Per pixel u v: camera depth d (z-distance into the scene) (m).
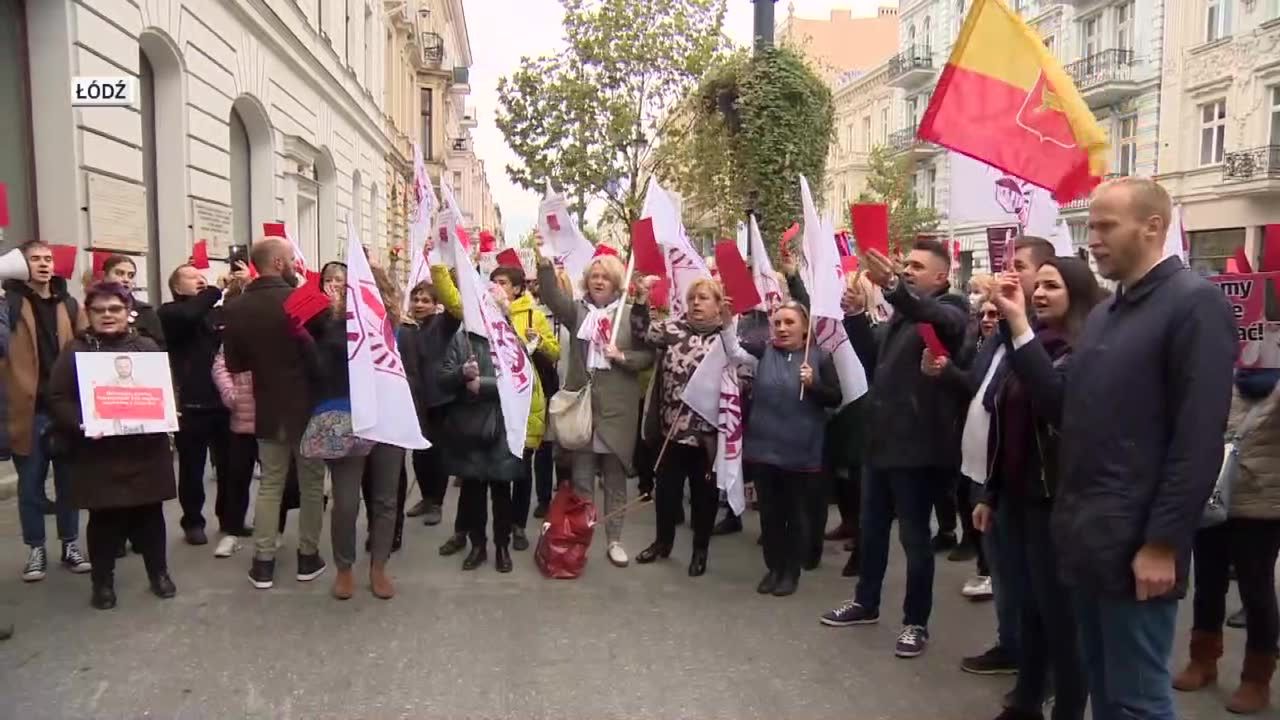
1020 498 3.65
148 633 4.79
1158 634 2.75
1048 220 4.78
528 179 13.55
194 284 6.40
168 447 5.21
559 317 6.20
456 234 7.38
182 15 11.59
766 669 4.46
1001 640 4.42
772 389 5.50
